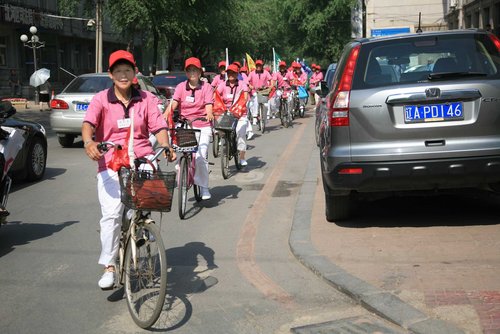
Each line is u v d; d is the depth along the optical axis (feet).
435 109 18.70
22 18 122.01
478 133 18.67
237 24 139.74
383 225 21.09
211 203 27.09
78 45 157.28
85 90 47.24
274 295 15.71
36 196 29.19
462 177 18.74
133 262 14.01
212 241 21.03
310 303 15.07
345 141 19.20
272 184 31.24
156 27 99.81
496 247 17.83
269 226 22.88
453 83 18.63
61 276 17.69
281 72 64.54
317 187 28.76
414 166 18.67
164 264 13.28
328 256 17.95
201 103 27.07
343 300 15.15
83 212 25.79
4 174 20.59
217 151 41.06
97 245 20.85
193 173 25.95
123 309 15.08
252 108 56.80
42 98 96.68
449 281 15.29
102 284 15.14
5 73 124.06
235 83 36.09
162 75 68.08
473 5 116.16
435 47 19.70
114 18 100.68
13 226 23.57
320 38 168.55
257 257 18.99
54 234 22.34
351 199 21.03
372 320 13.79
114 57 14.92
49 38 141.28
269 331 13.58
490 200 23.89
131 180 13.34
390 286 15.20
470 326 12.74
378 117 18.85
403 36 20.11
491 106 18.56
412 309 13.75
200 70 27.09
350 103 19.08
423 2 154.30
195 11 106.63
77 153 44.70
